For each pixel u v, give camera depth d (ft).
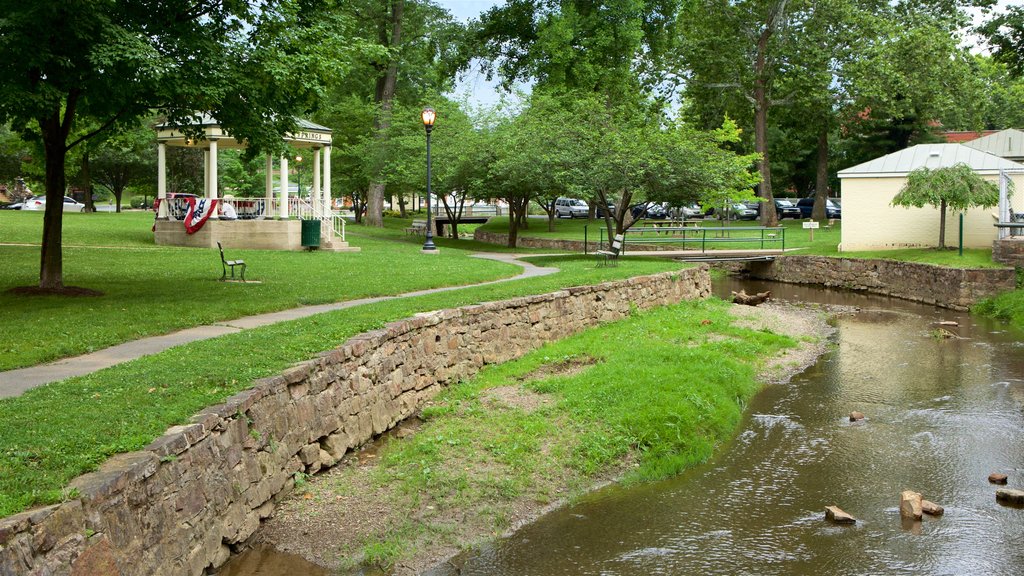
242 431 21.44
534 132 86.17
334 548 21.48
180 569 17.71
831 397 39.83
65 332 33.35
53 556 13.62
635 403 34.04
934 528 23.89
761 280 102.47
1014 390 40.98
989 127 200.03
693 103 156.46
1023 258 73.15
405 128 122.31
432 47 139.74
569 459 28.76
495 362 42.11
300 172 177.47
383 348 31.58
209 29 44.29
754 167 151.74
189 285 51.34
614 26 124.06
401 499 24.70
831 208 171.12
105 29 36.96
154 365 25.61
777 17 137.80
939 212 92.58
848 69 134.10
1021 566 21.36
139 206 226.17
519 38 137.08
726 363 43.91
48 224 46.50
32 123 56.44
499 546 22.38
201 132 48.67
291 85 45.16
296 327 33.32
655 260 82.84
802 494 26.68
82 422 18.78
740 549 22.39
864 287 88.22
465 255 83.51
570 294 50.93
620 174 77.15
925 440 32.53
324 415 26.73
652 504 25.68
